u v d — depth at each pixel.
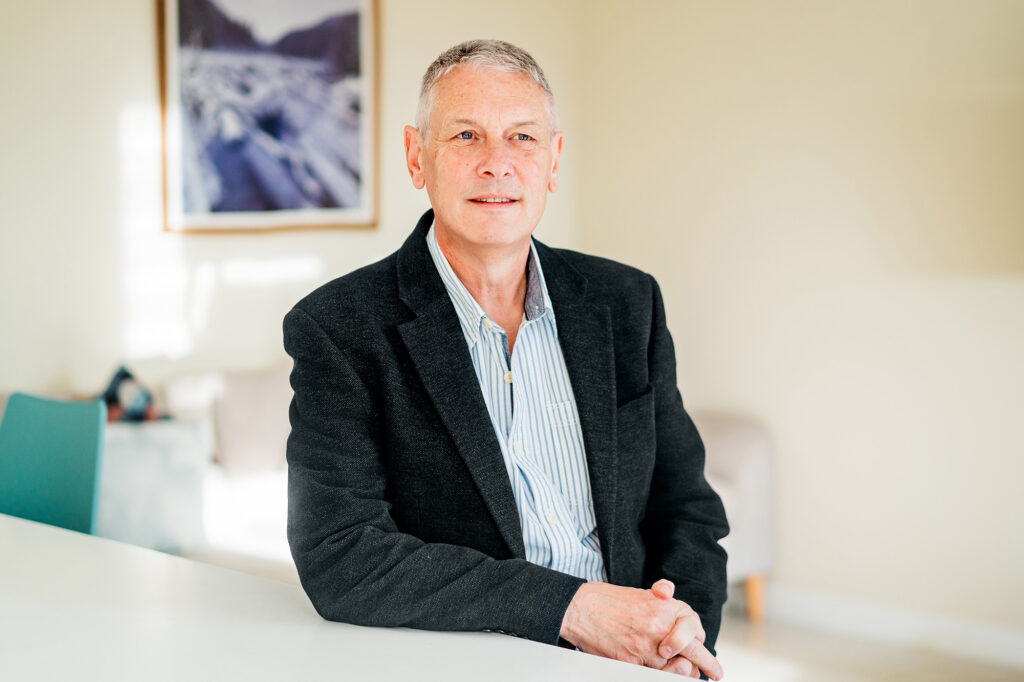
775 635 3.88
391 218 4.55
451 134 1.39
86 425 1.91
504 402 1.44
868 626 3.90
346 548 1.24
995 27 3.56
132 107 4.05
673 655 1.17
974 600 3.66
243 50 4.21
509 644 1.12
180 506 3.49
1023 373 3.54
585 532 1.46
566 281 1.51
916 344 3.78
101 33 3.97
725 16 4.27
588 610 1.18
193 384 4.00
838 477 3.98
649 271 4.56
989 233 3.60
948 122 3.68
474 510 1.36
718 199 4.32
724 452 4.07
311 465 1.33
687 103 4.40
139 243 4.08
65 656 1.07
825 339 4.00
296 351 1.38
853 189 3.92
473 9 4.64
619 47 4.64
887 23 3.81
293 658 1.07
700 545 1.53
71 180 3.93
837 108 3.96
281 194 4.32
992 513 3.62
